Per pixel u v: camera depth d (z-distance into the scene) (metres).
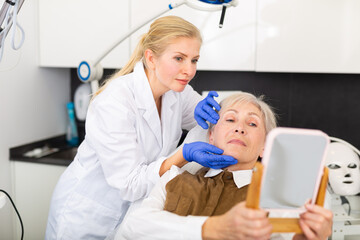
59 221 1.41
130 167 1.24
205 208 1.07
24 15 1.99
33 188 2.02
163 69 1.21
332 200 1.57
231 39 1.90
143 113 1.33
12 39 1.22
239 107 1.21
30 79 2.08
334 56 1.82
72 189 1.41
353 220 1.57
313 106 2.13
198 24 1.92
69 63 2.10
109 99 1.27
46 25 2.09
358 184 1.51
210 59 1.94
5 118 1.93
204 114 1.26
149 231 0.98
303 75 2.12
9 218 2.01
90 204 1.38
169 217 0.99
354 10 1.77
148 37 1.26
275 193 0.78
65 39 2.08
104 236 1.41
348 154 1.54
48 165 1.98
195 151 1.15
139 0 1.96
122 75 1.42
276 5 1.83
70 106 2.33
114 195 1.38
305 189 0.80
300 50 1.84
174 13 1.94
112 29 2.02
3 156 1.95
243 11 1.87
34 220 2.04
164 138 1.39
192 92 1.61
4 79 1.90
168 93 1.40
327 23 1.80
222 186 1.10
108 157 1.24
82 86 2.36
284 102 2.16
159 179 1.20
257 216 0.75
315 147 0.76
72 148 2.25
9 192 2.01
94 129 1.27
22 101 2.04
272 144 0.74
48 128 2.27
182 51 1.18
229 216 0.80
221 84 2.23
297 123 2.16
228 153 1.17
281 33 1.85
